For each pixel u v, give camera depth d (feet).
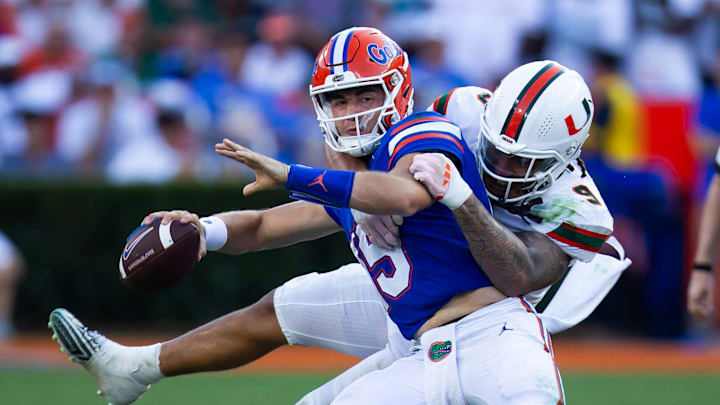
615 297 106.93
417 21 120.47
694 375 88.63
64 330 49.44
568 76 44.52
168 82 122.62
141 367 49.93
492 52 122.62
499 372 41.32
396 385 42.78
